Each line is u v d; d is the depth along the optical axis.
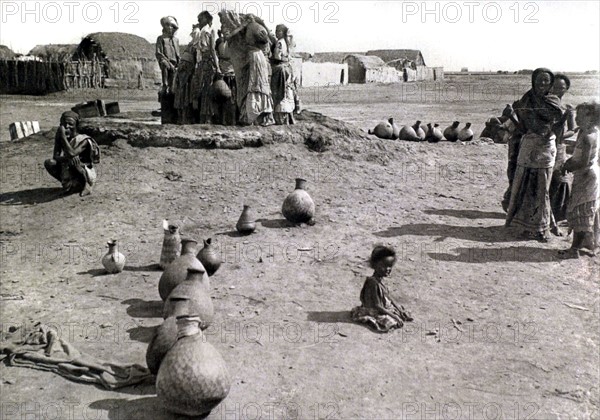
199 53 16.59
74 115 12.59
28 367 5.70
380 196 12.98
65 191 12.53
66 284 8.03
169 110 17.73
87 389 5.36
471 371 5.76
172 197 12.30
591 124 8.77
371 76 64.50
